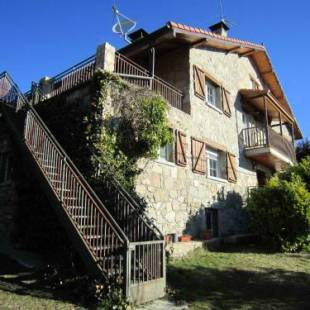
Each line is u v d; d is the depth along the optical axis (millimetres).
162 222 10219
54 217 8828
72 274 6812
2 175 11203
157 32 11750
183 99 12820
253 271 8273
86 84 9766
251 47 17094
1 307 5301
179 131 11648
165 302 6113
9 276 6961
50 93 11633
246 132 16531
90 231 6969
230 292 6754
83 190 7328
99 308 5512
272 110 18859
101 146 8852
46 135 8711
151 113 9727
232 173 14422
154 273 6438
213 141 13688
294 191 11234
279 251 10898
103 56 9953
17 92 11344
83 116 9438
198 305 5969
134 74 11555
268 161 17156
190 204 11602
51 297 5934
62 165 7961
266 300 6328
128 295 5711
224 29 18281
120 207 7910
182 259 8984
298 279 7715
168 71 13516
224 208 13477
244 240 12367
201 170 12398
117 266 6156
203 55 14336
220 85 15156
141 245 6234
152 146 9562
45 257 8391
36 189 9555
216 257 9500
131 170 9281
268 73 20562
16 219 9953
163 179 10586
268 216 11312
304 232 10984
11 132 10906
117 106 9539
